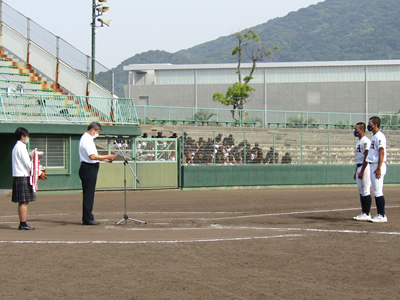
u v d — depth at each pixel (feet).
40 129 79.66
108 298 21.95
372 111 214.48
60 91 100.78
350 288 23.66
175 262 28.91
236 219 50.06
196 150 96.43
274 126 140.15
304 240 36.22
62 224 45.34
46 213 56.08
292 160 106.32
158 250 32.30
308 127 144.25
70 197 75.51
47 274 26.00
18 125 78.07
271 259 29.81
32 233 39.19
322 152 109.50
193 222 47.16
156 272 26.53
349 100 213.66
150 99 222.07
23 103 81.87
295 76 223.71
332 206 63.82
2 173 79.30
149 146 92.38
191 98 219.00
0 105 79.87
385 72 221.87
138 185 90.12
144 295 22.40
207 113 131.95
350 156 112.37
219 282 24.61
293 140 106.83
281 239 36.60
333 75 223.71
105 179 87.25
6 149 79.10
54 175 81.56
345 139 112.37
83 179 44.29
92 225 44.45
